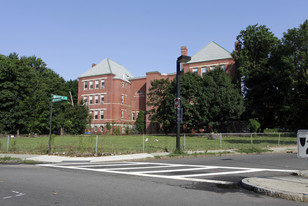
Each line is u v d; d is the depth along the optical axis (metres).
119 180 7.79
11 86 41.59
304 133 5.64
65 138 34.44
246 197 5.81
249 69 42.09
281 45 40.09
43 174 8.91
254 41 42.12
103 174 8.90
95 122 55.62
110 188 6.67
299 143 5.70
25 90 44.25
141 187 6.80
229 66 45.88
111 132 53.19
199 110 35.41
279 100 40.72
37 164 11.76
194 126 37.88
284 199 5.66
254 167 10.43
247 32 42.56
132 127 55.94
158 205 5.12
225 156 14.98
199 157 14.52
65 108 51.59
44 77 58.81
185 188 6.70
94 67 59.44
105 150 16.53
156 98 43.56
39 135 43.62
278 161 12.45
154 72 54.72
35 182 7.45
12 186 6.86
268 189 6.04
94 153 14.88
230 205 5.16
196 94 36.44
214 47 50.00
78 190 6.43
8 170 9.91
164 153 15.16
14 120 40.91
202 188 6.70
